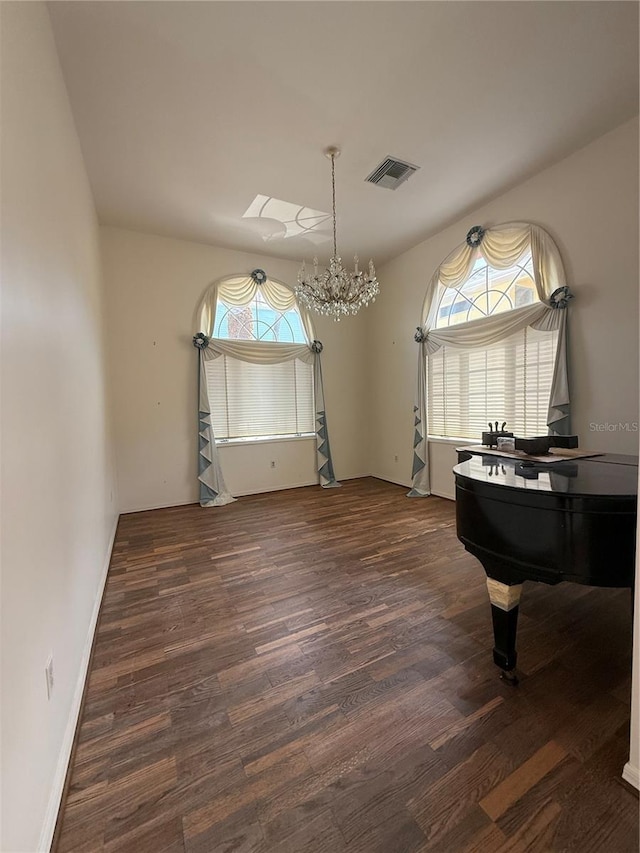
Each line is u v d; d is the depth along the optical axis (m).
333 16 1.94
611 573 1.34
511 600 1.61
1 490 0.91
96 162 3.07
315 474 5.71
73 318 2.09
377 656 1.84
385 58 2.20
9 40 1.17
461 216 4.16
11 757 0.88
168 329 4.66
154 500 4.61
